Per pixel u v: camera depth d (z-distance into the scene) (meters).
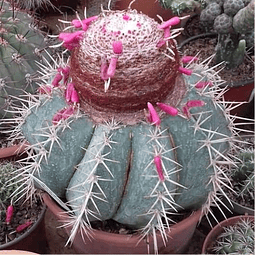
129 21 1.02
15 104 1.63
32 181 1.25
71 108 1.09
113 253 1.34
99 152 1.04
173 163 1.09
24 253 1.09
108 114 1.08
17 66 1.58
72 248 1.65
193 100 1.09
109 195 1.11
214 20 1.84
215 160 1.15
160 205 1.12
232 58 1.91
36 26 1.77
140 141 1.06
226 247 1.38
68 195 1.19
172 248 1.40
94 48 1.00
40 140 1.15
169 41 1.04
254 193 1.52
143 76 0.99
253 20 1.64
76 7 2.54
